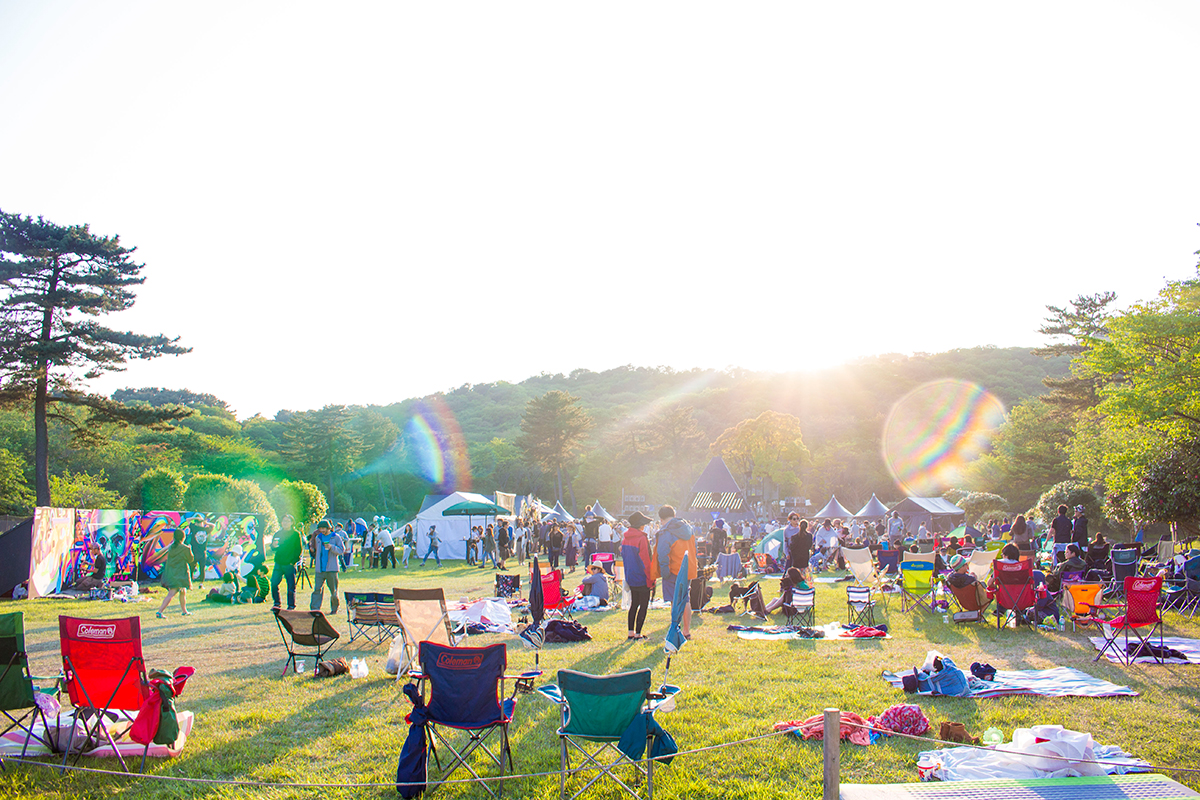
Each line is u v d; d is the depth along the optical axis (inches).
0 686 235.1
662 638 451.2
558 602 528.4
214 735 265.4
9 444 2170.3
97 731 242.1
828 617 546.3
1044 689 314.0
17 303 1148.5
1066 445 1962.4
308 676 356.2
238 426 3703.3
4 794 210.2
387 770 232.5
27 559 709.9
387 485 4099.4
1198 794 200.4
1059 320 1889.8
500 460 4045.3
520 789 216.1
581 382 7081.7
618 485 3634.4
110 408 1245.1
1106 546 635.5
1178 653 374.6
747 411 4345.5
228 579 674.8
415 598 335.3
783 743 249.3
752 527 1358.3
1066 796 199.0
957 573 513.7
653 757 214.2
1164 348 671.8
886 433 3607.3
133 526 898.1
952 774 218.7
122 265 1213.7
